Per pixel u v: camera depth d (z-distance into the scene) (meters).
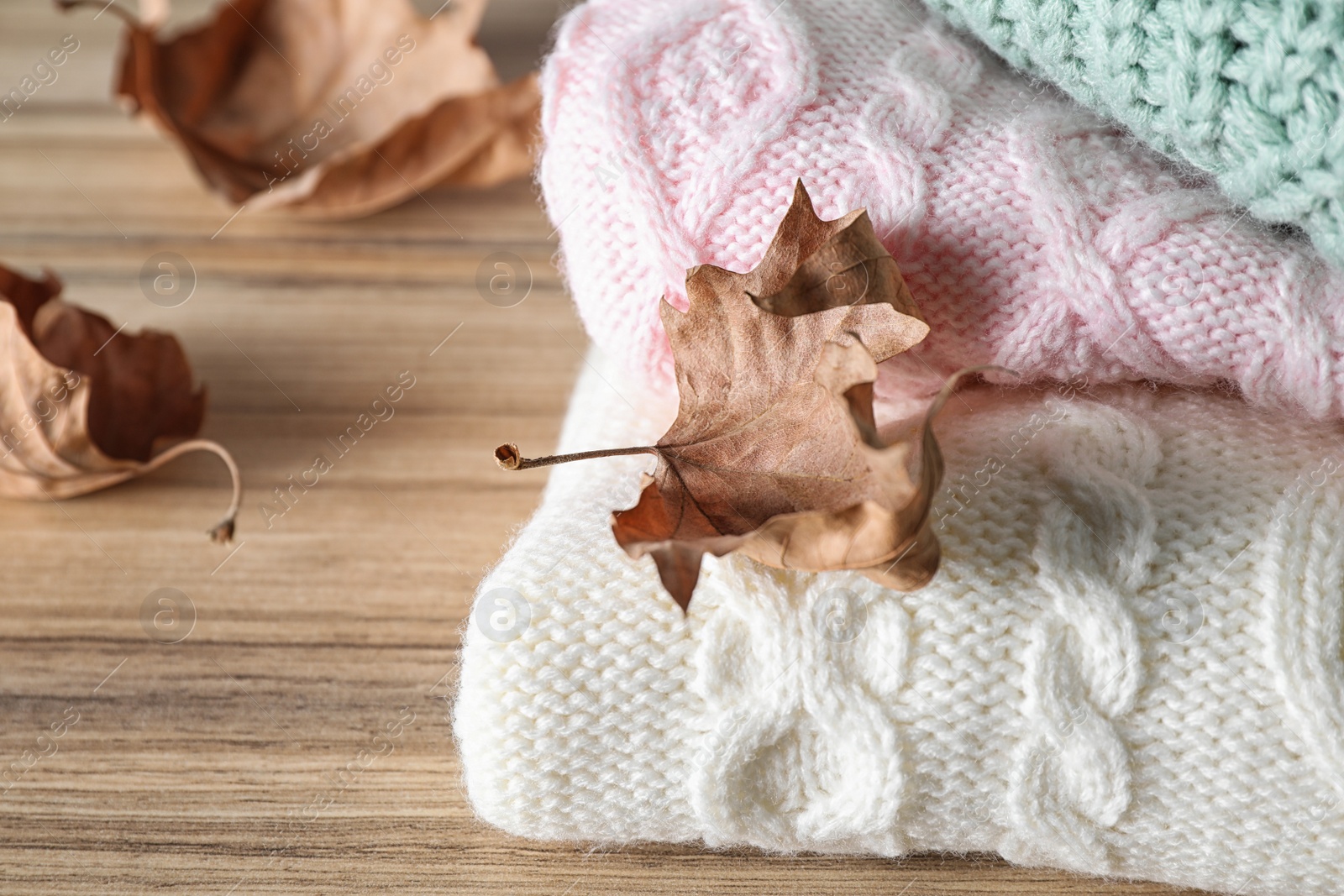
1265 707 0.69
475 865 0.73
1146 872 0.71
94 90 1.14
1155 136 0.71
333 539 0.84
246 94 1.00
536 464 0.68
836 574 0.70
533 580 0.71
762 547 0.67
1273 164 0.69
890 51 0.75
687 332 0.70
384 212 0.99
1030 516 0.71
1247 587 0.69
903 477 0.65
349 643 0.80
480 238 0.97
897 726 0.69
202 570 0.83
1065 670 0.69
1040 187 0.71
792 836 0.71
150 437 0.85
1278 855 0.69
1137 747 0.69
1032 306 0.71
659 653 0.70
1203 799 0.69
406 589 0.82
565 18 0.77
